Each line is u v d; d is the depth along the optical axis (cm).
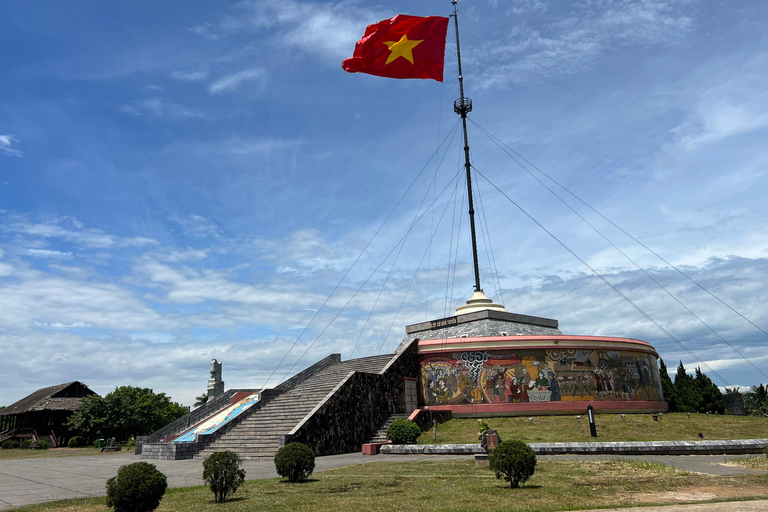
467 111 4859
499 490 1498
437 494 1463
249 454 2752
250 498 1472
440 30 3238
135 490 1205
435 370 3756
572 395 3534
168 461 2769
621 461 2053
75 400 6256
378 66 3253
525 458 1545
